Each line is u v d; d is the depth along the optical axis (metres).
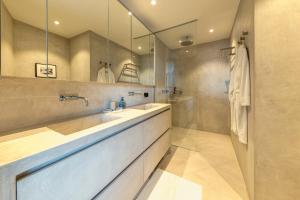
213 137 3.02
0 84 0.78
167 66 3.06
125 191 1.05
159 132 1.72
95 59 1.49
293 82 1.02
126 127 1.05
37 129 0.85
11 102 0.82
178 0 1.81
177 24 2.41
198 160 2.01
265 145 1.10
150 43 2.60
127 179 1.07
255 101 1.13
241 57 1.42
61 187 0.59
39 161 0.51
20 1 0.86
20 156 0.47
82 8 1.33
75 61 1.25
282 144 1.06
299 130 1.02
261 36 1.09
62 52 1.13
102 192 0.83
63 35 1.14
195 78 3.46
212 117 3.33
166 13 2.11
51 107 1.04
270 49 1.07
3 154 0.49
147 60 2.53
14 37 0.82
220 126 3.25
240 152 1.78
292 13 1.01
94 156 0.76
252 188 1.21
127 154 1.06
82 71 1.32
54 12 1.07
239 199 1.27
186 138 2.93
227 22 2.39
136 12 2.08
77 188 0.67
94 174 0.76
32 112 0.92
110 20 1.69
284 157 1.05
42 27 0.99
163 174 1.65
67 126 1.00
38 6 0.97
